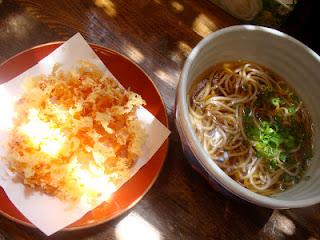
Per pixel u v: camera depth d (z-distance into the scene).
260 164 0.29
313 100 0.30
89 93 0.31
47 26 0.34
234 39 0.29
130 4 0.36
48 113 0.30
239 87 0.31
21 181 0.27
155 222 0.29
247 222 0.30
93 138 0.29
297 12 0.35
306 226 0.30
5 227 0.27
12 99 0.30
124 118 0.31
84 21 0.35
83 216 0.27
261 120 0.31
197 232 0.29
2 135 0.29
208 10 0.37
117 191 0.28
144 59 0.34
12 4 0.34
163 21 0.36
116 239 0.28
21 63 0.31
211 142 0.30
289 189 0.28
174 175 0.30
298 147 0.30
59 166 0.28
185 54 0.35
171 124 0.32
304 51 0.28
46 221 0.26
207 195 0.30
